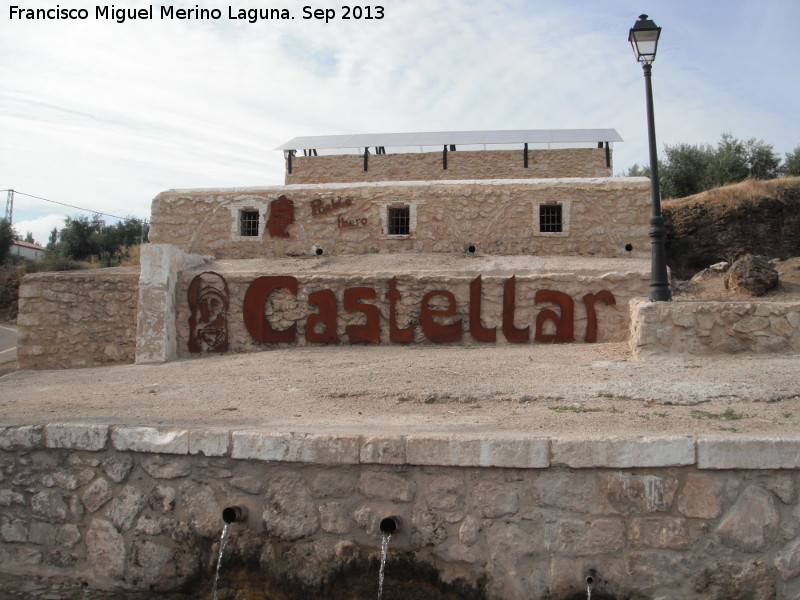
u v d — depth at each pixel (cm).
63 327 1194
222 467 517
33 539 557
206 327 1152
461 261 1311
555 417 567
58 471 555
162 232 1506
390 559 475
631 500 451
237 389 784
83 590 532
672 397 615
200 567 514
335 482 493
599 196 1395
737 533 439
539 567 457
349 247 1444
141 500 534
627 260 1318
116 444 543
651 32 955
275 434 505
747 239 2162
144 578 525
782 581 432
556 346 1020
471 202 1426
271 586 493
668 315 823
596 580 450
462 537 468
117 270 1446
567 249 1393
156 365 1071
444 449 473
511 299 1080
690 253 2188
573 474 459
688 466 448
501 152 1906
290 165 2006
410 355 973
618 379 711
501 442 466
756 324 799
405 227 1468
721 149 2983
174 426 543
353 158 1975
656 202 920
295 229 1463
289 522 497
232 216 1483
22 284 1204
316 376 838
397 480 482
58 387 877
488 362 873
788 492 438
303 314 1127
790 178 2334
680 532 444
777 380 658
